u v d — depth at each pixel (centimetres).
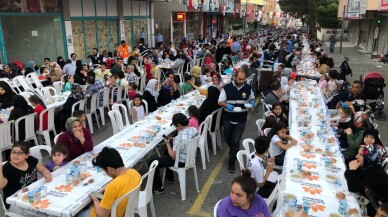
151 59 1541
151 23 2427
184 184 566
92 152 531
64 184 429
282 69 1216
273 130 584
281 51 1580
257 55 1368
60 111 850
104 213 377
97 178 446
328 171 471
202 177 653
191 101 888
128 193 381
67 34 1636
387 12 2073
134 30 2238
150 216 520
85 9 1756
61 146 496
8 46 1407
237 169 684
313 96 945
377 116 1038
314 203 393
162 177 620
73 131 520
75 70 1228
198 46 2219
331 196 409
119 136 614
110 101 1006
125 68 1286
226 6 3941
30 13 1452
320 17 4903
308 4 4747
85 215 404
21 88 1132
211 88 735
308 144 564
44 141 805
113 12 1992
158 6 2791
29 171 452
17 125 683
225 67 1462
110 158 386
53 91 1103
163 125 680
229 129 661
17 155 439
